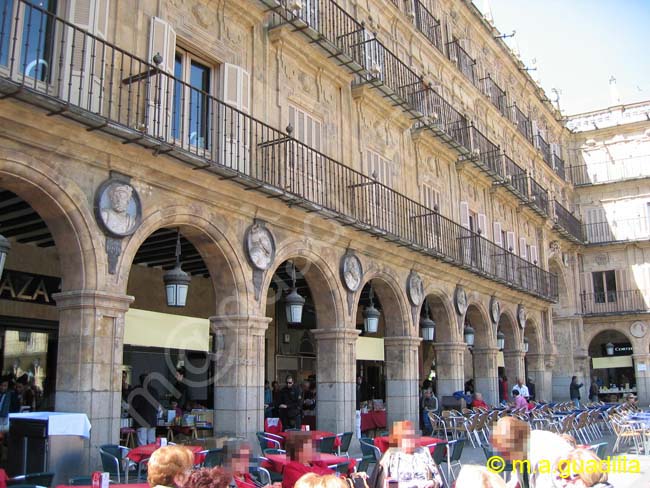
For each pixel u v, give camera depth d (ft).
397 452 23.15
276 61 46.68
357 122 55.21
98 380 30.25
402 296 56.54
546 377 95.45
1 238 25.79
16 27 27.25
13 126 27.84
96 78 32.58
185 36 39.42
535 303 90.99
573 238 114.42
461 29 86.28
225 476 18.25
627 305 118.83
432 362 88.38
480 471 14.21
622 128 124.88
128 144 32.35
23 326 44.29
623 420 54.80
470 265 65.36
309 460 24.76
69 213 30.19
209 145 40.47
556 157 119.85
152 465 17.21
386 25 64.03
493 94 92.07
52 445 26.30
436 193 68.23
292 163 42.42
